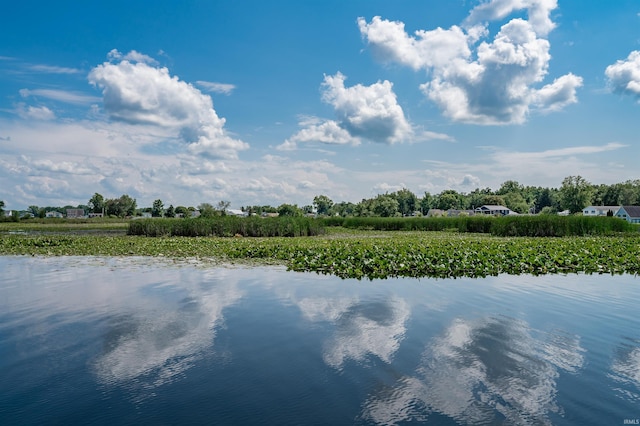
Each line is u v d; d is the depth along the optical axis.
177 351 6.25
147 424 4.18
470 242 22.52
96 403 4.63
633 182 108.19
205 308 8.91
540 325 7.62
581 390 4.97
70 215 129.50
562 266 15.05
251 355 6.06
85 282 12.08
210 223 35.44
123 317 8.20
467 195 162.88
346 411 4.45
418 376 5.34
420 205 146.25
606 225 35.50
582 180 97.88
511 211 115.19
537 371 5.52
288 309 8.77
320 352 6.19
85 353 6.20
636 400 4.72
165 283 11.84
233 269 14.59
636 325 7.63
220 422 4.22
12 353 6.20
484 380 5.23
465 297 9.95
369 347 6.40
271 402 4.64
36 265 15.90
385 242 22.69
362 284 11.63
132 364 5.74
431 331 7.22
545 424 4.21
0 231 44.50
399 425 4.17
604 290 10.88
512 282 12.00
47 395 4.83
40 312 8.62
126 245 23.72
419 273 13.55
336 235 36.03
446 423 4.21
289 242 24.47
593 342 6.70
